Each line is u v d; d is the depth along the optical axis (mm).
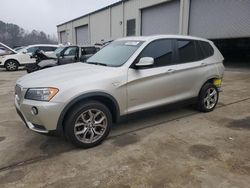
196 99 5234
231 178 2980
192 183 2887
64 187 2830
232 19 13117
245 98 6785
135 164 3303
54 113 3387
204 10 14609
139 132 4383
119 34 23594
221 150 3688
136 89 4105
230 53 21594
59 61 9734
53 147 3820
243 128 4559
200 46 5297
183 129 4512
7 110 5855
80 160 3420
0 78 11672
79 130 3689
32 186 2854
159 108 4543
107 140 4055
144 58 3988
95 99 3795
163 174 3066
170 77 4555
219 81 5652
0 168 3223
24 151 3691
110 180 2955
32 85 3551
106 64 4301
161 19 18172
